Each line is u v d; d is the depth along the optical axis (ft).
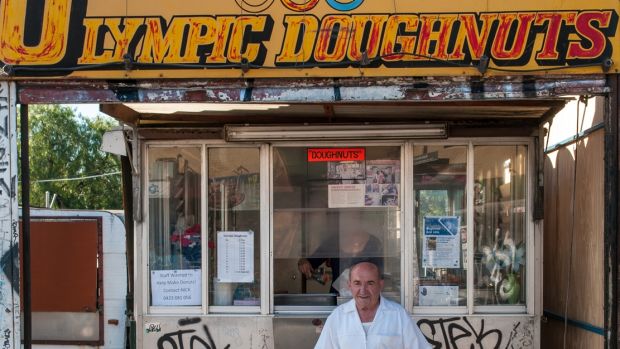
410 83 12.05
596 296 14.03
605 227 11.96
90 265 22.34
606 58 11.79
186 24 12.05
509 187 15.26
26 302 12.37
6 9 12.09
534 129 14.90
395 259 15.34
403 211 15.20
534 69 11.89
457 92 12.00
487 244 15.23
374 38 11.97
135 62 12.10
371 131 14.94
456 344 14.92
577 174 15.20
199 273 15.47
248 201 15.48
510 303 15.16
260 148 15.40
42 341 22.25
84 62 12.14
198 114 15.06
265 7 12.00
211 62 12.09
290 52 12.04
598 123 14.03
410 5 11.92
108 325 22.20
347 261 15.43
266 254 15.29
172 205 15.52
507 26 11.87
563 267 16.24
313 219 15.46
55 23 12.10
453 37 11.93
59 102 12.19
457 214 15.24
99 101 12.19
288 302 15.42
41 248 22.38
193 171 15.55
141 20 12.07
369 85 12.07
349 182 15.44
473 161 15.19
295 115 15.21
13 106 12.20
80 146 89.25
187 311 15.30
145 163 15.47
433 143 15.24
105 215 22.44
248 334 15.10
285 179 15.46
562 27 11.83
